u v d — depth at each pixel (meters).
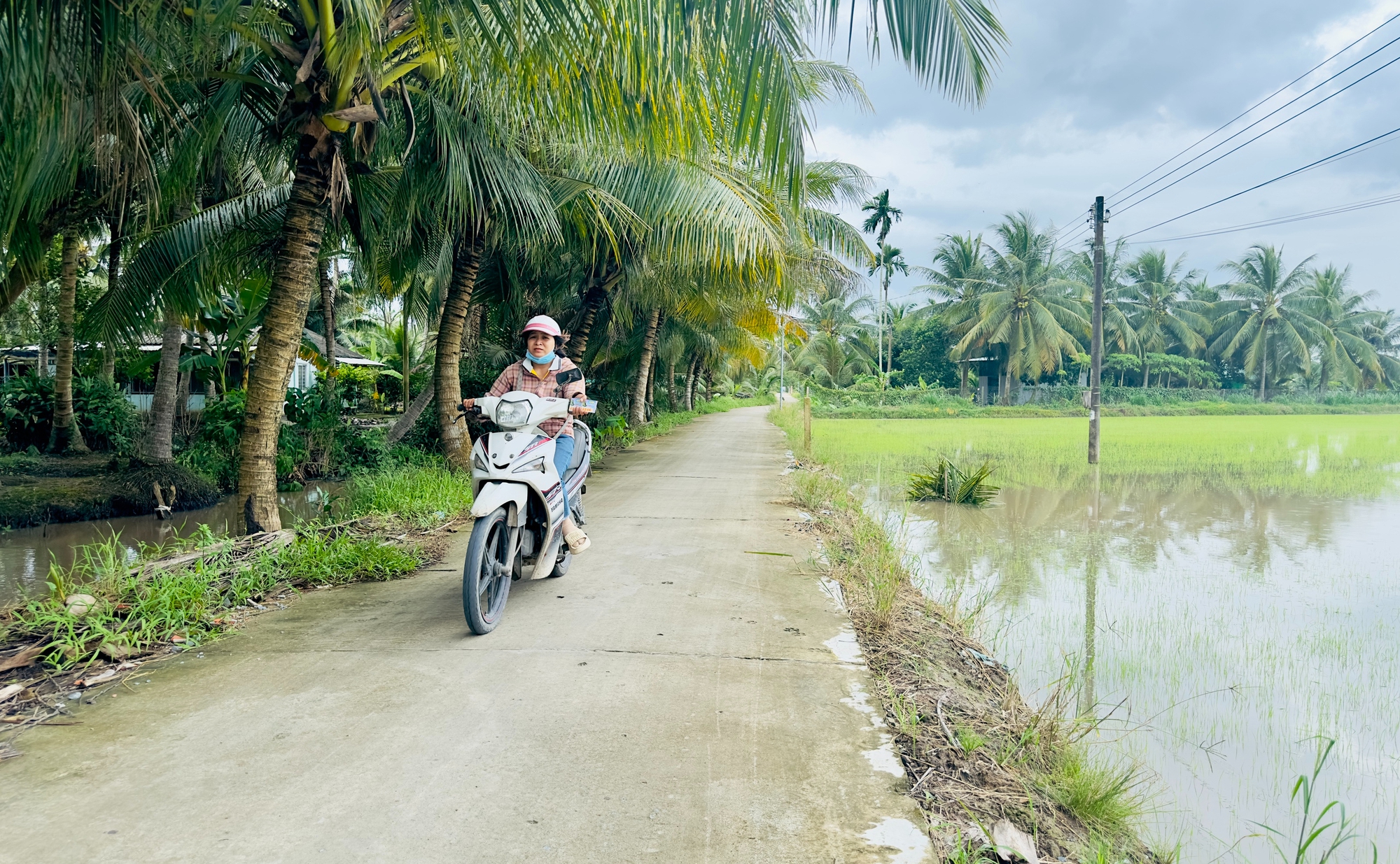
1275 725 3.90
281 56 5.66
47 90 3.87
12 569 7.10
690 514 8.05
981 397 53.91
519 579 4.82
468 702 3.17
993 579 6.77
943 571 7.08
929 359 57.19
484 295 13.55
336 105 5.77
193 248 8.77
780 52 4.75
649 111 5.53
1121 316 50.03
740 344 23.44
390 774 2.59
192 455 12.19
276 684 3.35
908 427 30.62
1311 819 3.03
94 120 4.71
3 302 6.95
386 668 3.54
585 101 5.60
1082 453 19.08
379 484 8.55
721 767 2.68
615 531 7.04
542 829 2.28
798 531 7.14
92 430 12.95
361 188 8.01
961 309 47.22
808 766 2.70
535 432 4.38
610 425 16.00
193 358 14.64
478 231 9.49
